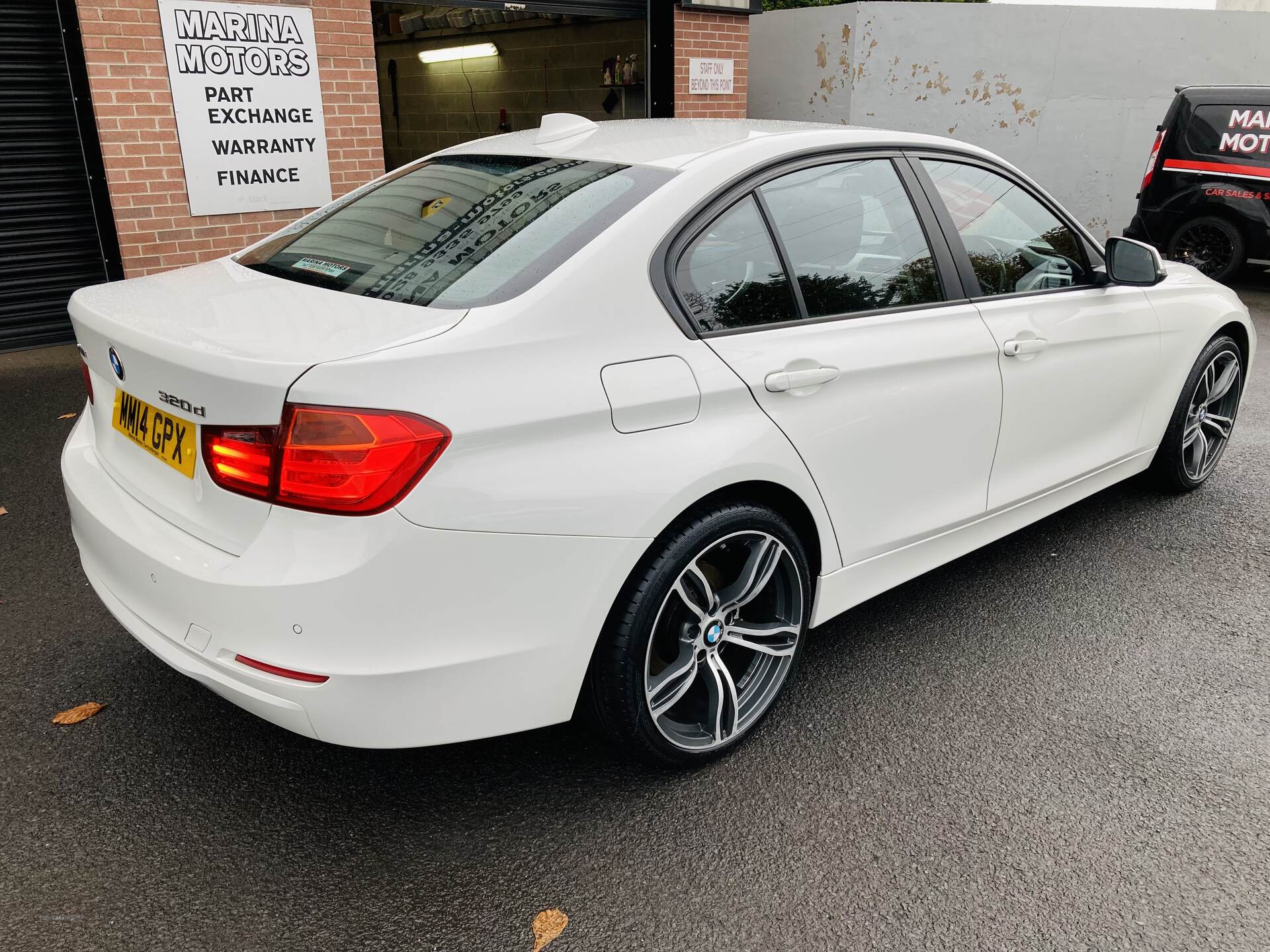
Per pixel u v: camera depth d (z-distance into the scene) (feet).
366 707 6.48
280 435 6.23
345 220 9.30
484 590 6.63
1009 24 37.55
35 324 22.38
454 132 41.45
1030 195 11.46
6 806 7.93
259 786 8.25
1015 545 13.43
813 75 39.78
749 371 7.94
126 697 9.47
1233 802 8.29
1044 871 7.47
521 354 6.81
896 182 9.84
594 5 28.19
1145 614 11.50
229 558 6.63
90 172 21.39
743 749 8.87
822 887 7.27
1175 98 33.04
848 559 9.32
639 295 7.48
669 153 8.63
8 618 10.84
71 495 8.16
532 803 8.12
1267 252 31.68
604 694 7.65
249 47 21.85
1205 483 15.85
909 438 9.46
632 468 7.15
